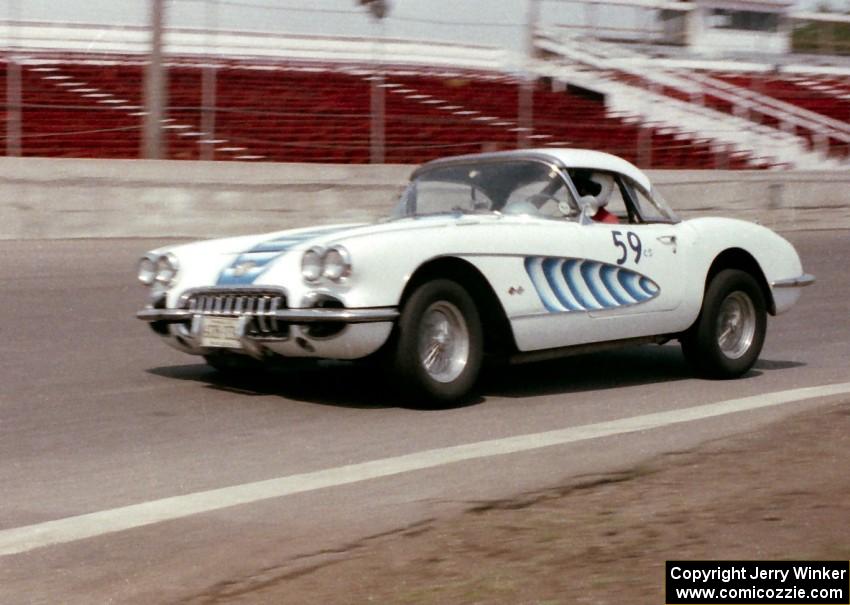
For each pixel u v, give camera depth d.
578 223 9.80
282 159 25.81
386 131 28.62
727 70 43.16
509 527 5.73
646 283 10.09
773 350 12.77
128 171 19.73
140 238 19.75
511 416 8.84
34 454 7.56
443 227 8.95
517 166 10.16
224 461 7.40
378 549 5.48
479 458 7.36
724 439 7.58
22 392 9.42
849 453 7.01
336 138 27.41
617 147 32.09
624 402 9.53
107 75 30.11
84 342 11.66
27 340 11.67
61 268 16.41
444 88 34.25
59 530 5.99
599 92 36.53
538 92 35.47
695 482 6.47
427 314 8.73
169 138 25.62
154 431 8.20
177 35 35.12
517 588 4.82
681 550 5.25
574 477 6.71
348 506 6.33
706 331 10.53
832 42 47.12
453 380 8.94
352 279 8.34
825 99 41.84
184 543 5.76
